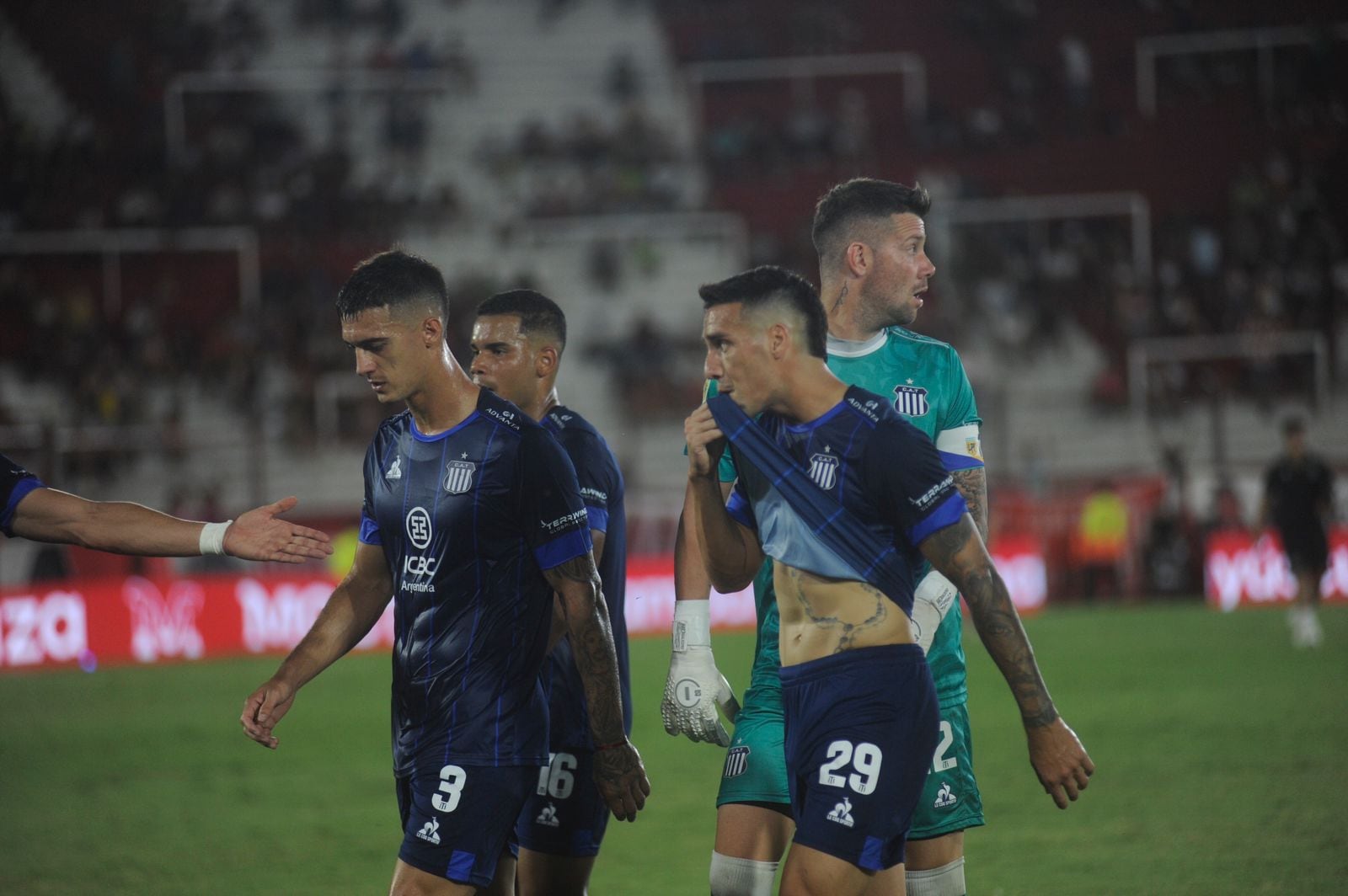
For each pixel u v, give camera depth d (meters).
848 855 12.65
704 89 112.62
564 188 101.00
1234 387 90.50
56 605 57.84
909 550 13.39
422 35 113.12
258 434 75.75
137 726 42.62
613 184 101.19
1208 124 111.00
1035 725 13.22
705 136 107.75
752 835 14.57
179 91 103.12
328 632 15.25
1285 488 53.44
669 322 94.88
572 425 17.52
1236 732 35.22
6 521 14.82
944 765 15.45
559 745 17.02
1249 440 86.81
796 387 13.31
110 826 29.02
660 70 113.75
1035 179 109.12
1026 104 113.12
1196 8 116.69
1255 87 112.50
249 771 35.06
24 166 94.81
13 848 27.08
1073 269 97.50
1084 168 109.44
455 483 14.34
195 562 62.81
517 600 14.51
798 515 13.34
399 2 114.44
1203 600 72.25
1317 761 31.14
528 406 18.00
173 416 81.50
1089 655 51.59
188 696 48.91
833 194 16.06
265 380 85.00
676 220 98.81
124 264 92.38
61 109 103.19
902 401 15.80
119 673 55.69
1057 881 22.28
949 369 16.02
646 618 66.25
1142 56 113.75
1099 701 41.06
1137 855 23.78
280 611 61.88
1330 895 20.81
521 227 97.25
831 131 107.12
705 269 98.00
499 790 14.19
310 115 105.19
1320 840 24.17
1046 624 63.34
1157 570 72.44
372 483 14.98
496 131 107.81
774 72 112.62
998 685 45.88
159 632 59.59
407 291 14.16
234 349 85.25
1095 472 80.75
